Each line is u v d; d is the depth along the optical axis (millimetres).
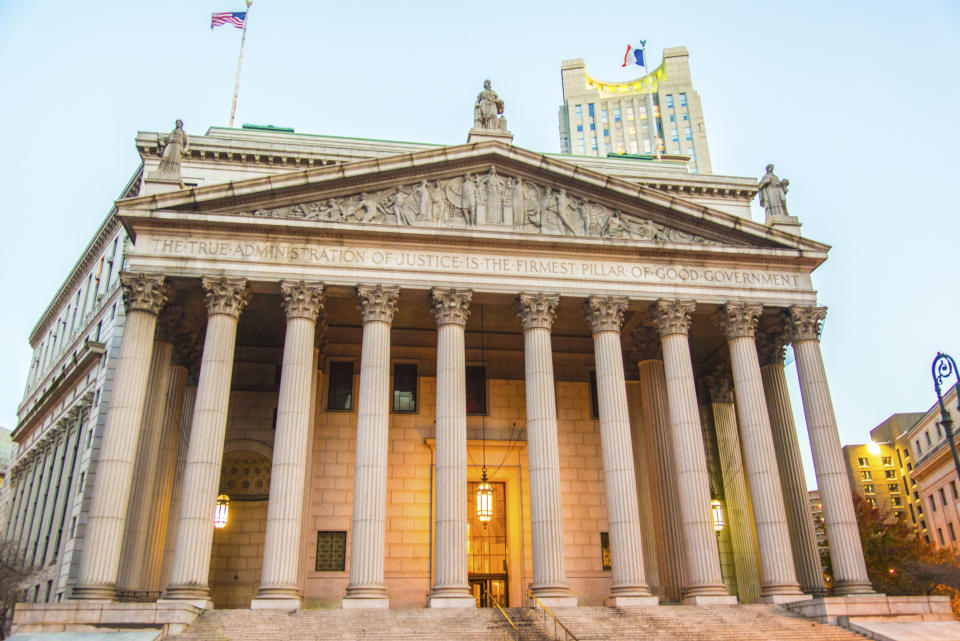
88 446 49969
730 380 50812
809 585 40969
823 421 40656
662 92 159375
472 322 47062
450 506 35500
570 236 40844
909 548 63188
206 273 37625
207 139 50188
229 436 46594
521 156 42219
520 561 46031
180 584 32500
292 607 32656
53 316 80938
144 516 37594
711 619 33406
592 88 165125
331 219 39375
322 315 43500
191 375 43750
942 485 97062
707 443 49969
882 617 33969
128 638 27719
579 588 45781
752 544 47031
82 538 45250
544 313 39781
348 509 44969
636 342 46750
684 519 38031
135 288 36969
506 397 49938
